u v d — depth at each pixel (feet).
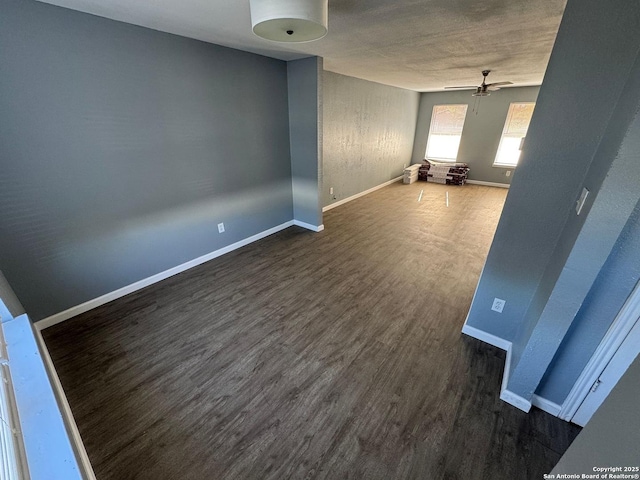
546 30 7.51
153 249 9.32
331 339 7.07
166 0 5.88
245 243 12.56
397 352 6.68
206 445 4.75
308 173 13.30
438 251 11.84
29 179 6.55
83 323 7.60
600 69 3.98
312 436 4.88
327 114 15.23
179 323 7.64
